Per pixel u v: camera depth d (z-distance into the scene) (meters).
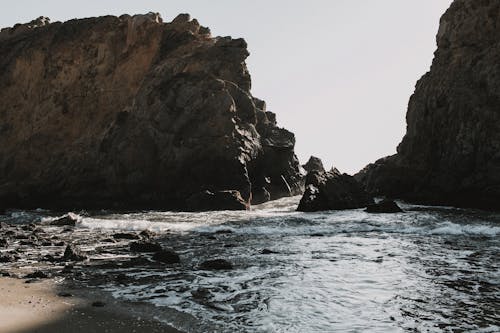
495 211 27.34
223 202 33.97
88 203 40.16
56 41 47.53
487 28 33.84
